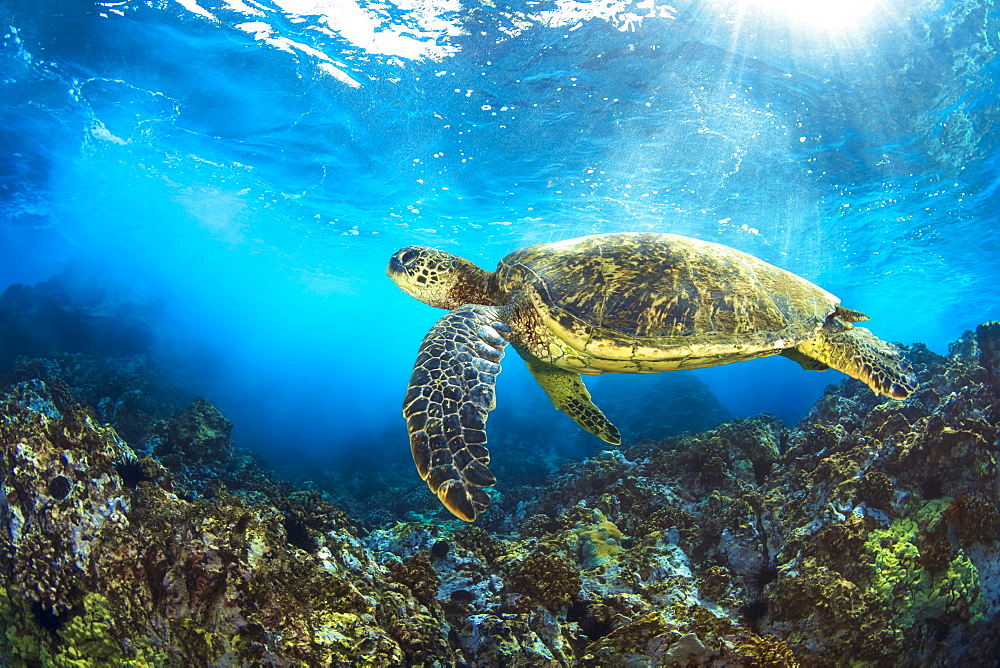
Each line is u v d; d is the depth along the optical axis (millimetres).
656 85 14141
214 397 27906
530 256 5383
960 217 20469
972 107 13867
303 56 14836
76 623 3984
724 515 7520
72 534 4121
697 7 11766
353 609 4512
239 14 13570
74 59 15742
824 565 6027
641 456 10812
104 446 4562
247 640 3975
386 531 7414
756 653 4852
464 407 3697
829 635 5430
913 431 7055
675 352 4410
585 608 5977
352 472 22625
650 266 4859
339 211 25500
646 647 5027
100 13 13820
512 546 7566
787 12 11617
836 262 27344
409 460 23766
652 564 6703
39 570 4070
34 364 16500
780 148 16125
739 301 4715
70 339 23688
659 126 15734
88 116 19406
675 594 6195
